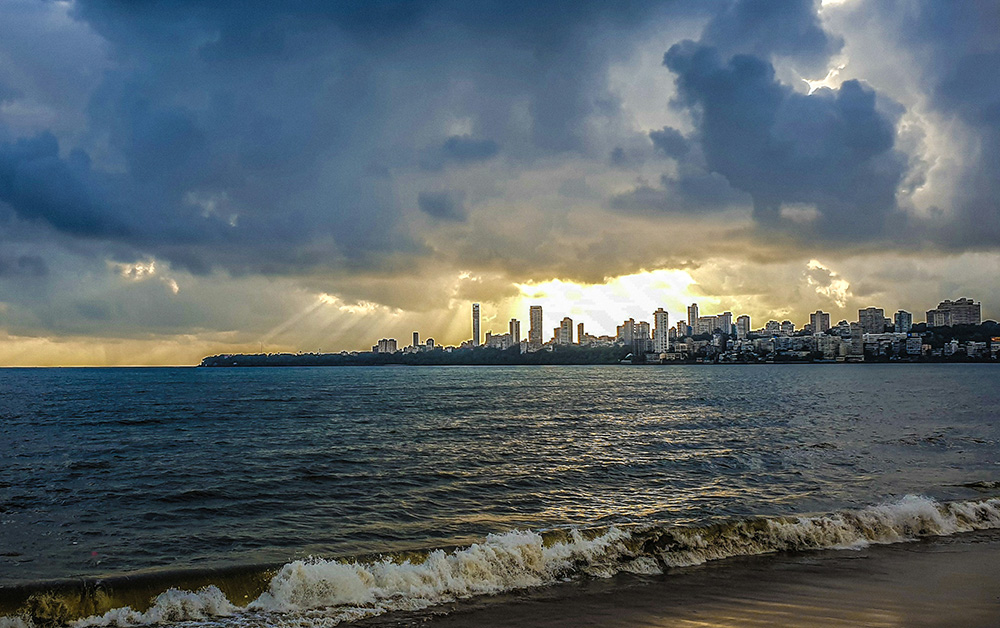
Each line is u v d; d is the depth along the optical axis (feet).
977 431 128.36
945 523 52.11
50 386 404.36
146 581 36.06
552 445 110.93
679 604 35.73
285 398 267.59
